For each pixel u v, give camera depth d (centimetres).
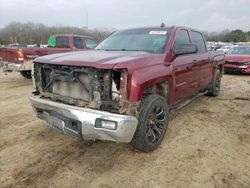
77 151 378
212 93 708
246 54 1297
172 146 397
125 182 306
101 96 321
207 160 356
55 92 365
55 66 353
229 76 1208
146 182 306
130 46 452
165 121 397
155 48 429
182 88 470
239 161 354
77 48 1017
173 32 458
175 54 434
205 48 614
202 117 536
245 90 840
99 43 516
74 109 321
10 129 457
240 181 308
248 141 420
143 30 490
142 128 347
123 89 314
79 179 311
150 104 353
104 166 339
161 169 333
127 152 377
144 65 350
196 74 534
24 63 848
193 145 402
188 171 329
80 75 333
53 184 301
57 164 342
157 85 408
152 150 378
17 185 298
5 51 885
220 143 411
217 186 298
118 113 312
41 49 886
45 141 410
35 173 322
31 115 534
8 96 702
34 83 394
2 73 1164
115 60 327
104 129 308
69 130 335
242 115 555
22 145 395
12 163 344
